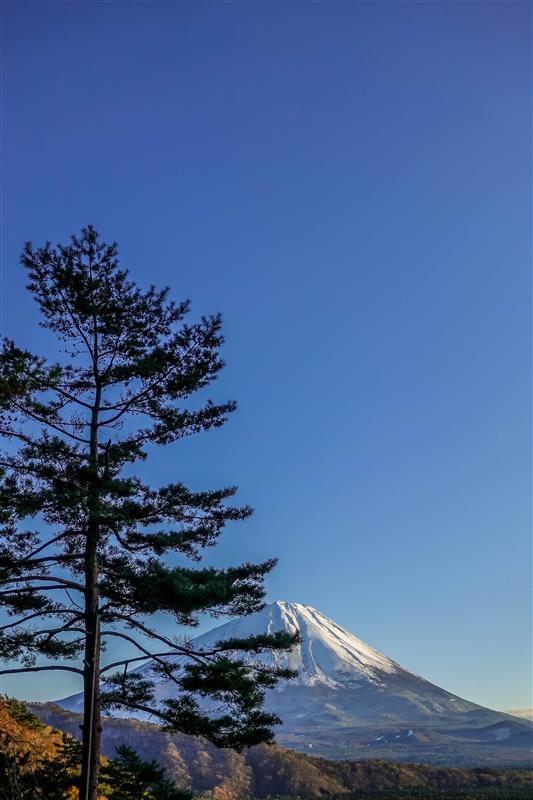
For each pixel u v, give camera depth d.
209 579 17.09
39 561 17.03
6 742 17.25
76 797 18.20
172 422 18.48
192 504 18.56
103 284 18.64
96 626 16.38
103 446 18.16
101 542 18.09
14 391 16.45
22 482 17.23
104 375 18.41
